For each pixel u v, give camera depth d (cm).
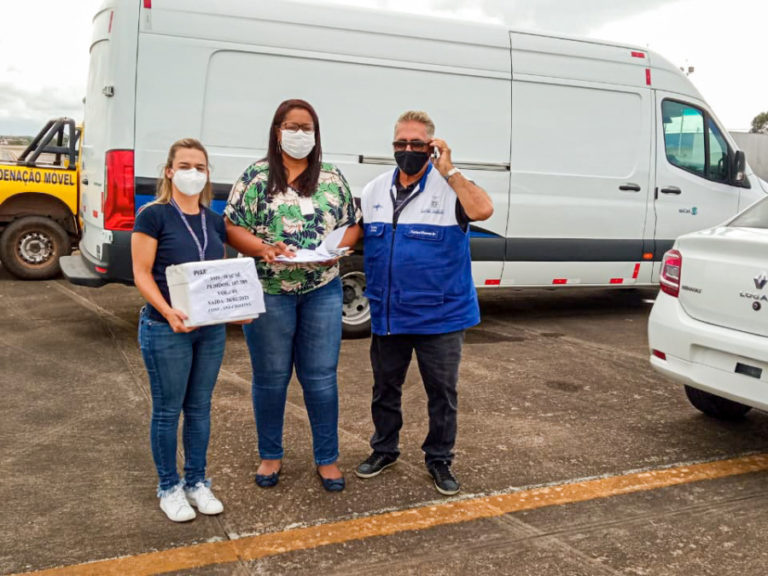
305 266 297
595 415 431
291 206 295
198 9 523
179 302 265
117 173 512
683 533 290
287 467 343
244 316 274
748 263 344
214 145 534
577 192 654
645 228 690
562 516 302
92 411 414
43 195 844
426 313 309
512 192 627
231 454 356
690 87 706
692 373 369
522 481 334
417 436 389
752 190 749
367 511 301
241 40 533
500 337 635
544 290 899
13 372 484
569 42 647
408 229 307
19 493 308
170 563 258
